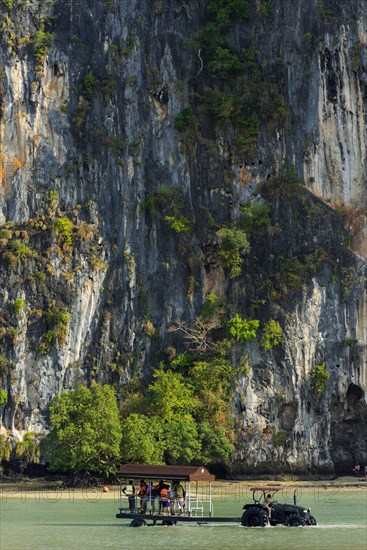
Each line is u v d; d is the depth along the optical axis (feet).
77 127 435.94
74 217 428.56
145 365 419.95
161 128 439.63
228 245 423.64
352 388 426.10
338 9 448.24
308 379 418.31
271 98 441.68
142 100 440.86
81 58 441.68
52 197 429.79
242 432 406.62
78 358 416.05
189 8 451.53
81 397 378.12
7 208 429.38
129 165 435.12
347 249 432.25
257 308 420.36
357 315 428.15
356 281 429.38
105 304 422.82
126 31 445.78
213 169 437.17
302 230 430.61
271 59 447.01
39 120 435.12
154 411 394.73
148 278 427.74
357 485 387.75
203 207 434.30
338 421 426.10
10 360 410.11
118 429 367.86
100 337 418.92
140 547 229.04
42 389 410.11
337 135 443.73
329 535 247.91
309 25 447.01
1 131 432.25
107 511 300.20
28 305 415.85
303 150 440.04
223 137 439.63
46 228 424.05
